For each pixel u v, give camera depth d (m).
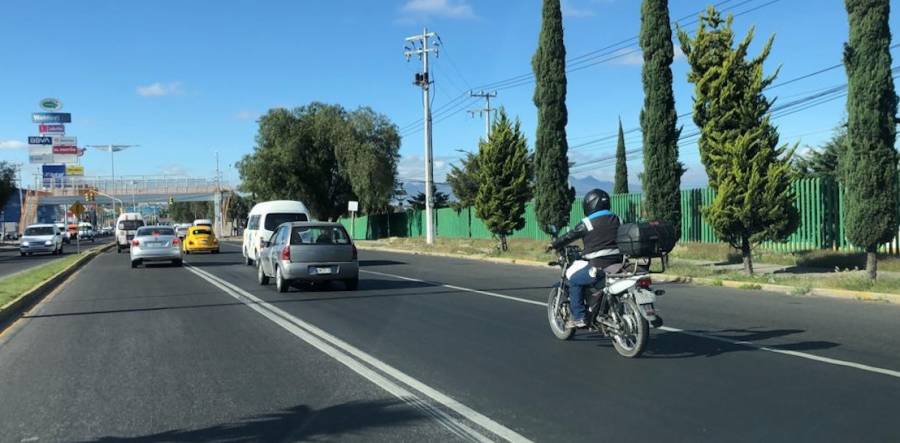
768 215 15.85
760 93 16.19
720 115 16.30
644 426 5.45
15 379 7.38
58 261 27.44
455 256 29.22
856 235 14.01
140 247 24.58
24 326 11.08
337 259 15.34
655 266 19.09
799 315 11.14
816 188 19.89
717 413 5.76
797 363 7.56
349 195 54.66
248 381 7.11
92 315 12.11
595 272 8.05
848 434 5.18
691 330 9.72
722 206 16.16
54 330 10.59
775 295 13.99
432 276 19.14
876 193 13.76
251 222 25.52
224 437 5.38
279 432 5.49
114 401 6.45
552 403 6.14
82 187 75.50
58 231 42.19
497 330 9.93
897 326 10.00
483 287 15.99
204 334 9.92
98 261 29.69
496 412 5.91
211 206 127.56
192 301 13.87
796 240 20.55
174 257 24.95
